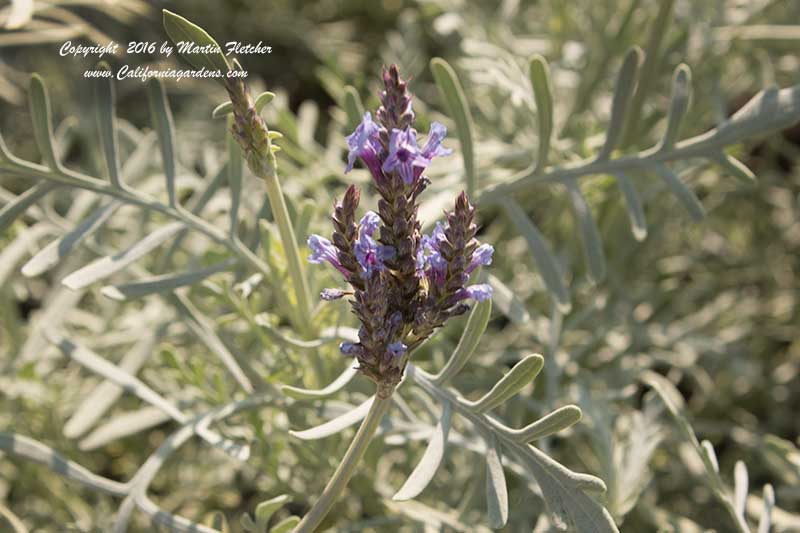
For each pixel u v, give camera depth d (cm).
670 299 57
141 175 45
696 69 52
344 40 75
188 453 47
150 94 36
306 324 36
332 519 40
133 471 47
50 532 42
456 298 29
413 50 60
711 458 35
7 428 43
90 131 58
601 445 39
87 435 45
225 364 37
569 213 50
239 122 31
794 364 54
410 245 29
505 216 53
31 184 63
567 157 45
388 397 30
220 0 75
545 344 43
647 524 44
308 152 47
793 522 38
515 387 31
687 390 58
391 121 29
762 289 59
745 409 54
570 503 30
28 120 68
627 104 37
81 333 49
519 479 42
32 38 42
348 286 38
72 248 35
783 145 60
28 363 41
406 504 38
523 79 42
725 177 53
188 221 36
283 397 37
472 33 54
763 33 50
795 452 39
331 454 39
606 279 51
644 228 37
